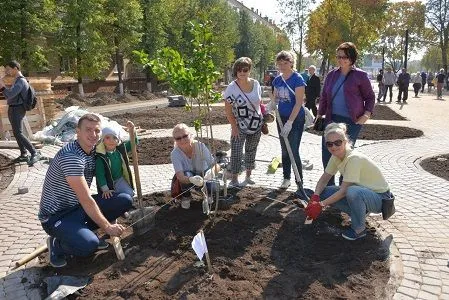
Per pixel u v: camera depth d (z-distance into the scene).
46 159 8.55
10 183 6.93
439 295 3.31
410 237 4.39
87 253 3.70
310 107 13.78
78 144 3.86
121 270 3.71
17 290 3.52
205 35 4.16
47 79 12.37
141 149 9.34
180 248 4.09
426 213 5.10
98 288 3.42
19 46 20.73
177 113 18.02
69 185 3.76
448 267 3.77
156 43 31.47
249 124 5.71
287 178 5.96
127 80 35.81
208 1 38.22
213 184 5.07
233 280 3.54
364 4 34.50
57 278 3.50
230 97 5.61
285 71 5.48
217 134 11.49
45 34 23.94
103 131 4.41
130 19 28.09
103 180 4.40
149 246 4.15
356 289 3.38
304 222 4.65
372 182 4.32
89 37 24.72
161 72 4.13
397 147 9.23
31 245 4.43
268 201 5.35
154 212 4.59
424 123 13.46
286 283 3.47
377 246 4.15
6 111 10.75
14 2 20.00
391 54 60.75
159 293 3.35
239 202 5.32
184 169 5.04
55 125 10.95
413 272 3.67
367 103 5.08
